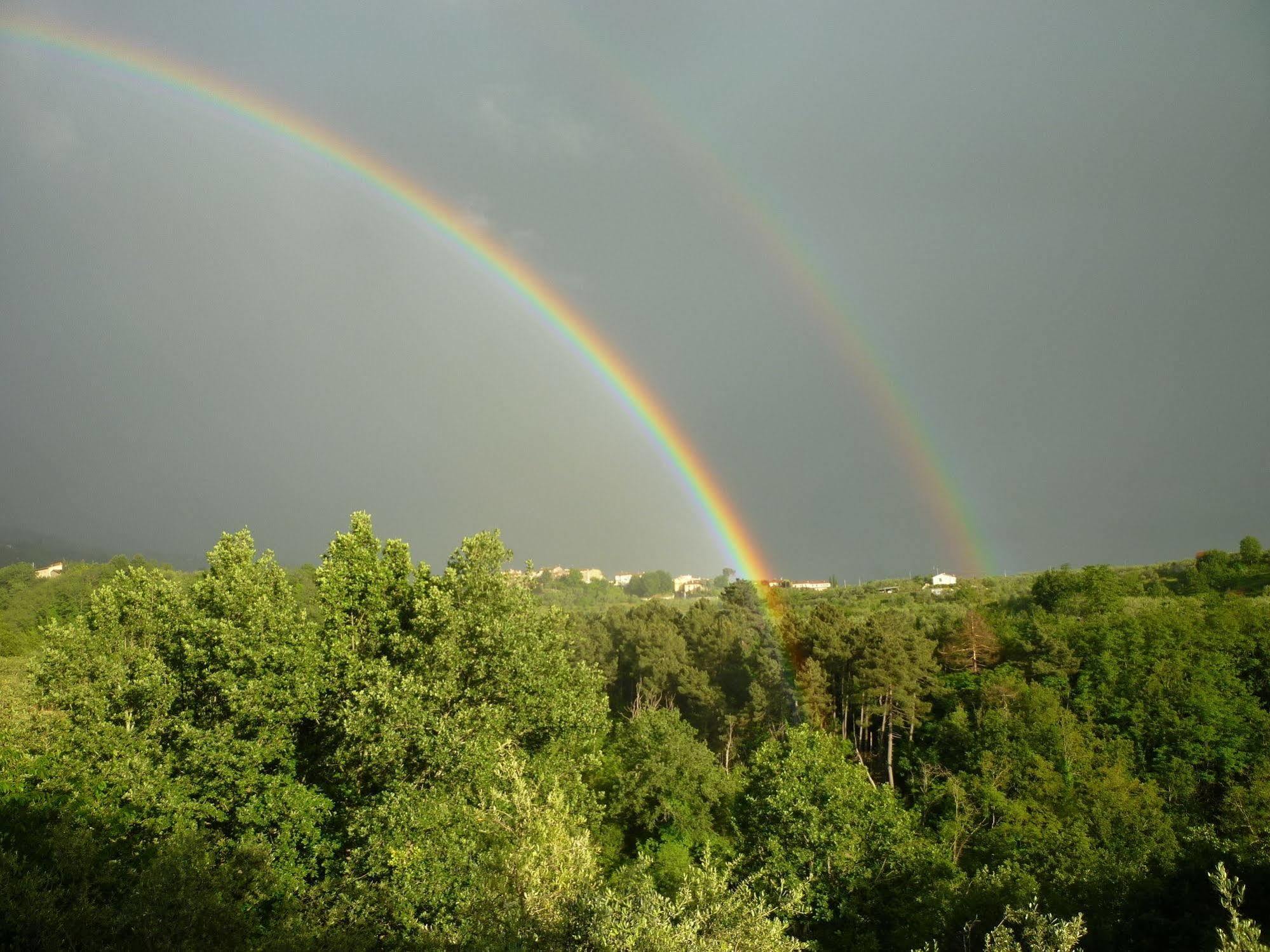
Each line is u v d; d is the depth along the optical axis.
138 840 19.31
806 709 56.56
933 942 17.22
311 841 21.02
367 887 19.14
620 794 42.75
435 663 23.09
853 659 58.88
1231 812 37.91
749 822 30.70
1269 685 49.72
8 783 21.27
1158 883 22.08
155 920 13.57
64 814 17.48
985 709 50.78
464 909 15.48
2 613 97.25
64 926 12.85
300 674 21.66
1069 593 81.31
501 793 17.52
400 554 26.89
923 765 46.50
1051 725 44.91
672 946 11.37
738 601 91.50
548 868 14.50
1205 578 87.06
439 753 20.98
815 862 26.45
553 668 27.08
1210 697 46.25
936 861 27.58
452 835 19.28
